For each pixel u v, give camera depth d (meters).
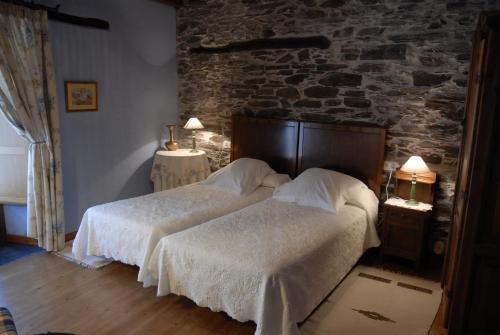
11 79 3.48
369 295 3.22
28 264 3.66
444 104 3.78
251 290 2.48
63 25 3.98
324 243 2.97
